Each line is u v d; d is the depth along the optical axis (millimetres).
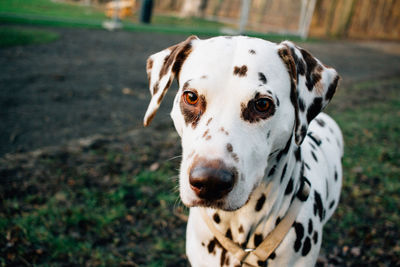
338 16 5508
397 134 1473
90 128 1275
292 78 458
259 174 427
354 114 1724
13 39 2318
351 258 776
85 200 882
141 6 4035
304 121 456
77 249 737
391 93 2291
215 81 425
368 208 942
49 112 1357
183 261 740
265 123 428
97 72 1942
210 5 5547
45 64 1940
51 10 4016
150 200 905
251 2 5484
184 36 3443
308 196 504
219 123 414
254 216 467
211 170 375
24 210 825
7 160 1006
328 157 643
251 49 441
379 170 1137
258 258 473
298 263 491
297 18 5355
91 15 4039
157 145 1197
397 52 4668
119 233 795
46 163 1015
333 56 3576
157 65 521
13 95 1464
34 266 685
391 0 6062
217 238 487
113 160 1071
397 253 783
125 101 1586
